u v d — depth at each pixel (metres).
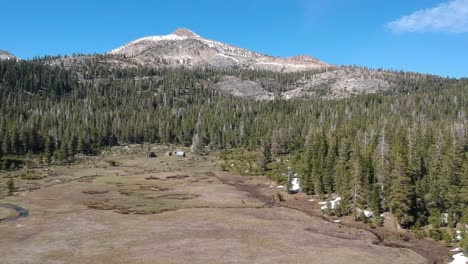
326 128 179.75
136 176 139.62
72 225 73.81
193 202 97.56
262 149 157.00
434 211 79.50
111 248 60.53
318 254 59.06
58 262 54.50
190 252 58.84
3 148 166.88
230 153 190.12
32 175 134.25
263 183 126.75
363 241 67.50
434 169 93.25
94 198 100.88
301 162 129.12
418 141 124.06
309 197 104.75
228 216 82.00
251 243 63.69
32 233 68.56
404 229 76.12
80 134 188.25
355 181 85.81
